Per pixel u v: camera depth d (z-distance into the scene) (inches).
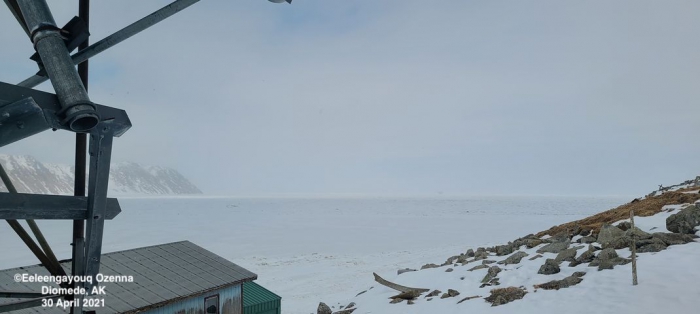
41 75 110.1
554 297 541.3
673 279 511.8
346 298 986.1
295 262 1753.2
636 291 499.2
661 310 436.8
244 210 7076.8
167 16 98.3
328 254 1999.3
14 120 78.2
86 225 98.4
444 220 4340.6
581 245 769.6
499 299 574.6
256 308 696.4
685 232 705.0
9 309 100.2
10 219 88.3
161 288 547.5
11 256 2039.9
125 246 2431.1
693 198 900.0
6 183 90.0
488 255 954.7
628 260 613.6
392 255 1898.4
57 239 2699.3
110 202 103.0
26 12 89.7
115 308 480.4
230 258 1900.8
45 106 82.8
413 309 663.1
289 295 1132.5
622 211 985.5
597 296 510.9
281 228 3570.4
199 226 3794.3
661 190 1375.5
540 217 4584.2
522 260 772.6
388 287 847.7
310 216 5388.8
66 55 87.7
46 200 92.2
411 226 3666.3
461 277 779.4
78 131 87.0
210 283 584.1
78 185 99.3
